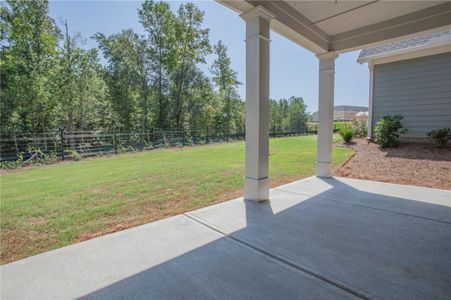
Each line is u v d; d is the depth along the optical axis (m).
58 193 4.50
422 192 4.25
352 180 5.25
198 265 2.07
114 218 3.31
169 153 11.09
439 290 1.72
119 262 2.13
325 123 5.52
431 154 6.54
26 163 8.85
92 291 1.74
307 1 3.90
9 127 10.70
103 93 15.12
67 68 12.79
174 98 19.42
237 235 2.65
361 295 1.67
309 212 3.34
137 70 17.62
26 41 11.83
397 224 2.90
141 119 17.78
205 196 4.31
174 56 18.92
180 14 18.80
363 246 2.38
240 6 3.53
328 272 1.95
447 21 3.92
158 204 3.88
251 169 3.87
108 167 7.54
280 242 2.48
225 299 1.64
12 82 11.16
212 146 14.51
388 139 7.80
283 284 1.80
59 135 10.49
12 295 1.70
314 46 4.95
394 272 1.94
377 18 4.46
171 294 1.70
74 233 2.85
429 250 2.29
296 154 9.50
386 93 8.45
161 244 2.46
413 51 7.51
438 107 7.45
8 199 4.16
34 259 2.19
